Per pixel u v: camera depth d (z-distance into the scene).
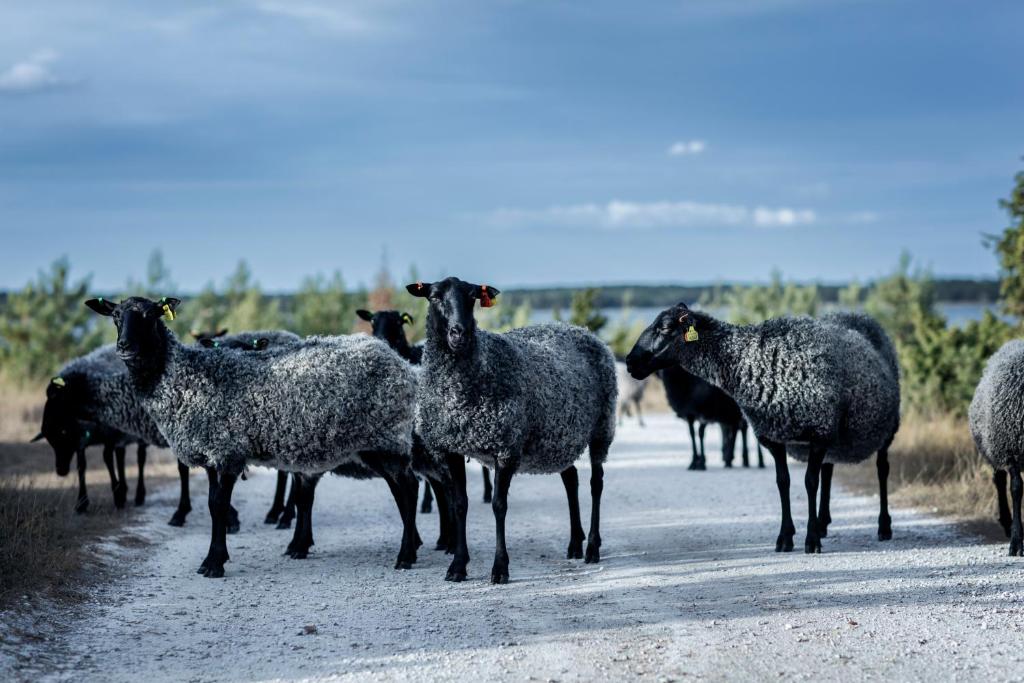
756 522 12.22
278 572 9.99
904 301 42.16
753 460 19.33
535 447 9.70
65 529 11.06
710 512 13.06
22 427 20.50
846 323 12.21
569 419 9.84
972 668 6.47
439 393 9.23
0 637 7.29
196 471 17.06
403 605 8.48
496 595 8.78
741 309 44.12
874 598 8.29
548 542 11.31
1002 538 10.74
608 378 10.74
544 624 7.75
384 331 14.10
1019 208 17.38
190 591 9.18
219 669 6.84
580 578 9.42
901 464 15.55
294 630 7.79
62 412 12.16
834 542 10.90
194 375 9.94
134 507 13.53
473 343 9.11
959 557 9.84
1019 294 17.56
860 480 15.01
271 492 15.89
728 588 8.77
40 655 7.11
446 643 7.29
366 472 11.34
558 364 9.95
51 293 33.41
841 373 10.49
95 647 7.39
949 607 7.94
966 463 14.53
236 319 38.81
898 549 10.38
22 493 12.80
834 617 7.73
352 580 9.55
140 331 9.74
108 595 8.92
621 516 12.96
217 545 9.89
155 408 10.02
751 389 10.66
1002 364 10.07
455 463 9.55
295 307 42.25
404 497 10.23
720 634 7.35
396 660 6.90
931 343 21.33
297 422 9.80
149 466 17.50
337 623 7.96
